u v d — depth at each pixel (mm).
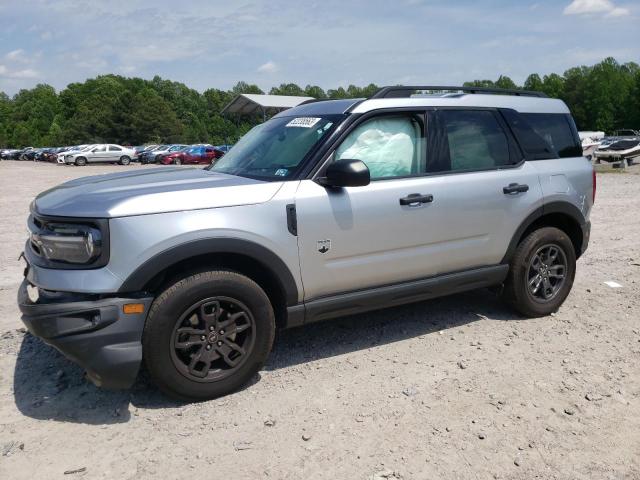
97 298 3096
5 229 9719
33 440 3029
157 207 3201
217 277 3318
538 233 4664
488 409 3299
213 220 3301
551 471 2729
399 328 4598
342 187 3758
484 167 4441
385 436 3027
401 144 4109
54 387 3615
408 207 3984
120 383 3168
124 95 95188
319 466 2779
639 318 4801
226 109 44031
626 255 7141
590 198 5031
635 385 3588
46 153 53375
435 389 3551
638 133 67250
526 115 4801
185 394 3352
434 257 4191
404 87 4246
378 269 3953
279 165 3869
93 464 2820
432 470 2736
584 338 4371
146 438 3045
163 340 3203
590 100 101625
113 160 45438
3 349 4203
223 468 2777
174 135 97250
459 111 4414
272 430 3105
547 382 3629
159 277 3342
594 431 3068
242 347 3512
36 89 152000
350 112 3967
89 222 3107
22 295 3285
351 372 3812
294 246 3578
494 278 4551
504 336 4418
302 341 4355
